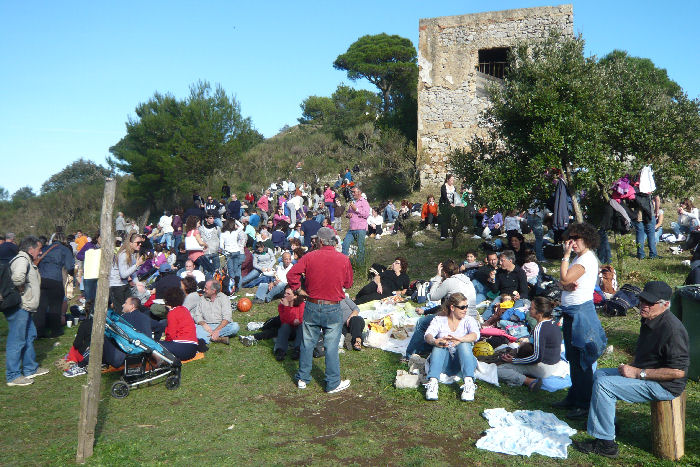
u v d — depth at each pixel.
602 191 11.43
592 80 10.53
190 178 36.56
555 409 5.34
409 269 13.59
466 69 24.50
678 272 10.78
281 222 15.73
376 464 4.32
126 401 5.94
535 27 23.44
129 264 8.52
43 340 8.71
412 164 26.36
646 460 4.22
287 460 4.42
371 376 6.49
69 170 52.56
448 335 5.94
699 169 12.84
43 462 4.47
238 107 40.59
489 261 9.17
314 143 43.56
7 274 6.46
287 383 6.38
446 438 4.78
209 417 5.41
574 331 5.02
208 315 8.18
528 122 10.84
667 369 4.11
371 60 51.47
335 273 6.02
